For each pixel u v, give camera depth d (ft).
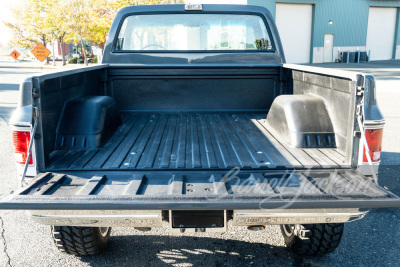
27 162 7.51
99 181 7.41
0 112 32.35
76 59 132.05
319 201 6.44
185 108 13.21
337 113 8.92
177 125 11.71
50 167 7.93
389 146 22.08
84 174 7.75
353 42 112.68
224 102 13.19
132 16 13.29
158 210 6.79
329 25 107.86
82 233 9.25
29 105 7.54
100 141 9.35
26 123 7.48
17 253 10.44
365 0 110.32
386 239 11.32
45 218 6.88
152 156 8.76
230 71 12.89
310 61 108.37
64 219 6.91
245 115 13.08
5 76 75.15
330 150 8.98
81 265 9.80
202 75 12.92
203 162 8.34
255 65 12.75
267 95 13.20
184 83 13.02
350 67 88.12
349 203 6.43
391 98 40.29
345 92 8.40
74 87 10.13
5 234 11.64
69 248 9.59
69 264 9.86
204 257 10.21
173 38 13.50
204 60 13.47
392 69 80.53
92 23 89.35
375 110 7.57
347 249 10.69
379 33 116.57
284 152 8.94
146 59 13.38
